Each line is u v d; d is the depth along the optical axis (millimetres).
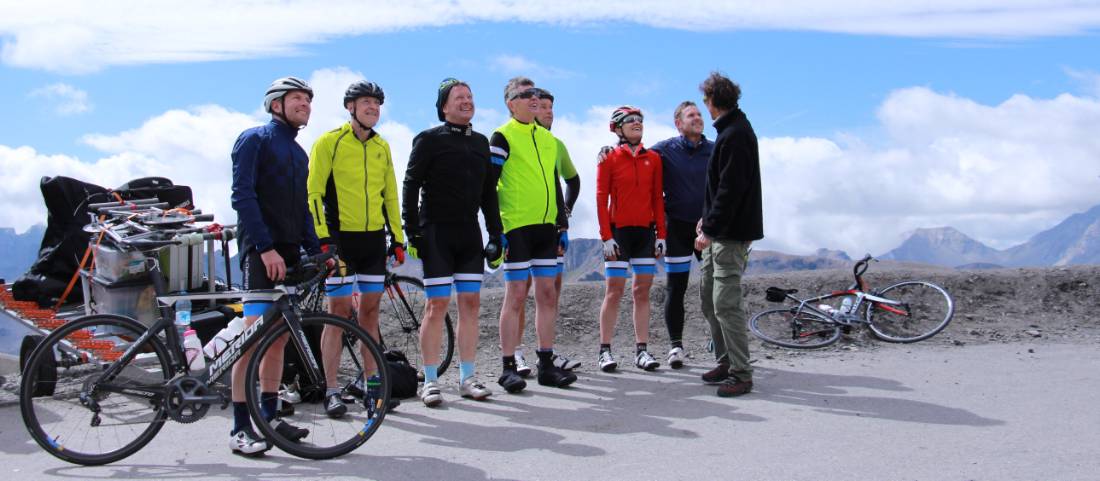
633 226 6598
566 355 7480
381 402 4266
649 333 8328
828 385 5715
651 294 9133
